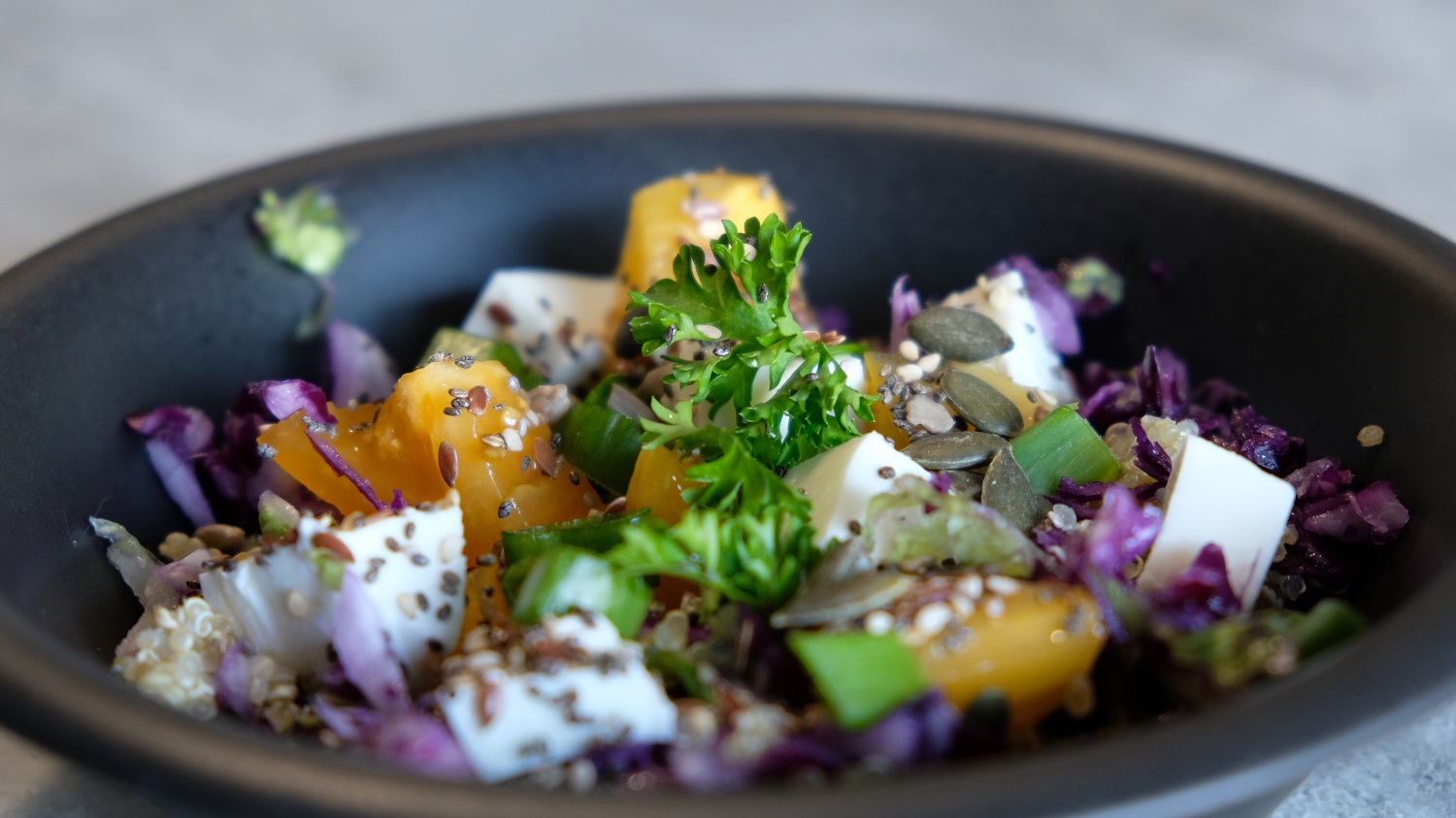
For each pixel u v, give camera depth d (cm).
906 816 23
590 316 35
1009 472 29
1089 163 34
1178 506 28
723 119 36
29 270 30
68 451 30
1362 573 28
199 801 23
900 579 26
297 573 27
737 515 27
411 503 30
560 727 25
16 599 26
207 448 32
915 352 31
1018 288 33
